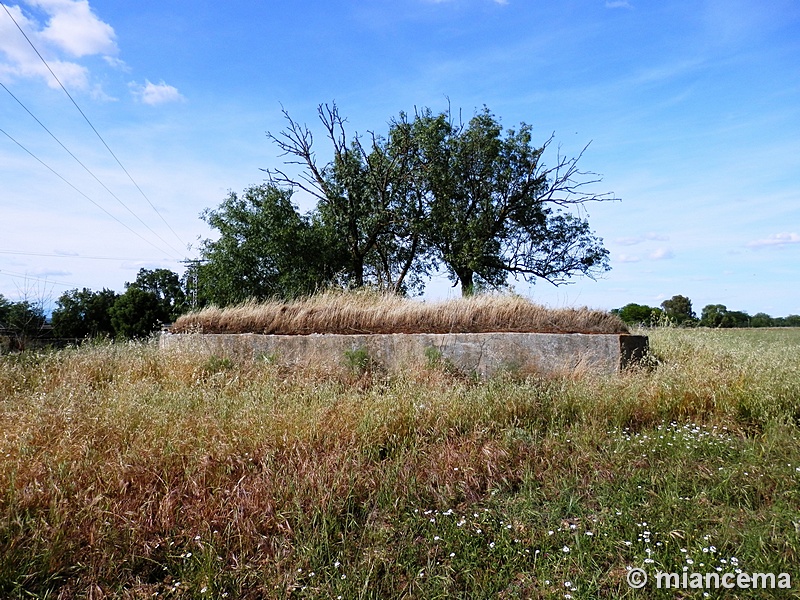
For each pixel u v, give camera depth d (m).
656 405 5.25
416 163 18.61
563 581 2.67
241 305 9.77
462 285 19.75
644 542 2.95
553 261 20.14
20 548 2.84
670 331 10.77
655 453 4.16
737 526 3.12
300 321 8.55
